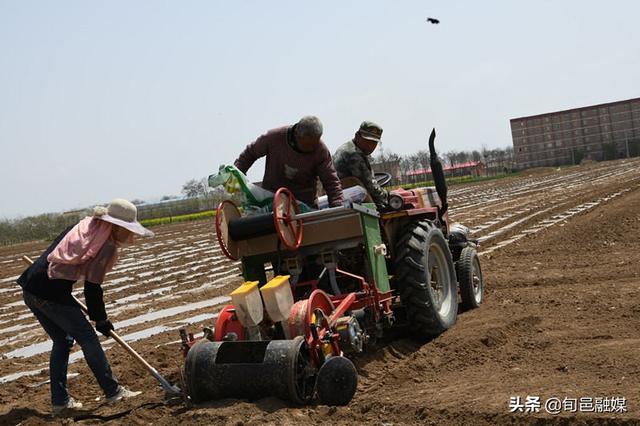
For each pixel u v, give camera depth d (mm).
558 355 5652
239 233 5887
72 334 5523
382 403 4836
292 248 5855
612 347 5582
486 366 5691
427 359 5980
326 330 5293
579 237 13484
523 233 16141
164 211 48250
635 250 11320
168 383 5586
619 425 3949
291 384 4836
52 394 5633
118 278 15617
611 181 33594
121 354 7820
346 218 5969
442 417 4477
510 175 66062
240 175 6043
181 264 17406
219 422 4613
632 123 98188
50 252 5516
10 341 9719
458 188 46406
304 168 6262
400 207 6609
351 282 6371
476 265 8320
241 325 5426
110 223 5414
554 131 103125
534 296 8359
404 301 6633
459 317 7590
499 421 4266
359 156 6797
